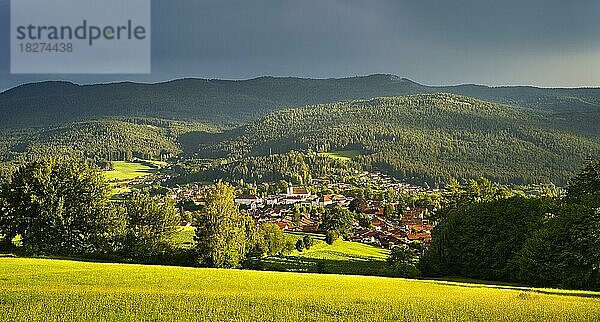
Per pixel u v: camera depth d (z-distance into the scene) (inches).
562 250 2368.4
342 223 5679.1
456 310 1675.7
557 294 1991.9
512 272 2650.1
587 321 1553.9
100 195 3235.7
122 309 1636.3
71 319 1529.3
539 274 2411.4
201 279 2207.2
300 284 2174.0
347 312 1660.9
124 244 3139.8
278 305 1733.5
